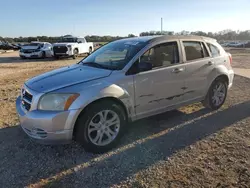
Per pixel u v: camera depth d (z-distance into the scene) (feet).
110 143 13.14
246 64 56.80
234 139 14.32
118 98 13.14
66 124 11.80
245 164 11.68
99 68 14.52
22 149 13.37
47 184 10.45
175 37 16.38
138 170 11.36
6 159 12.38
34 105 12.16
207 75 17.89
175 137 14.66
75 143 13.97
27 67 50.21
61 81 12.92
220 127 16.07
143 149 13.26
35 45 72.38
